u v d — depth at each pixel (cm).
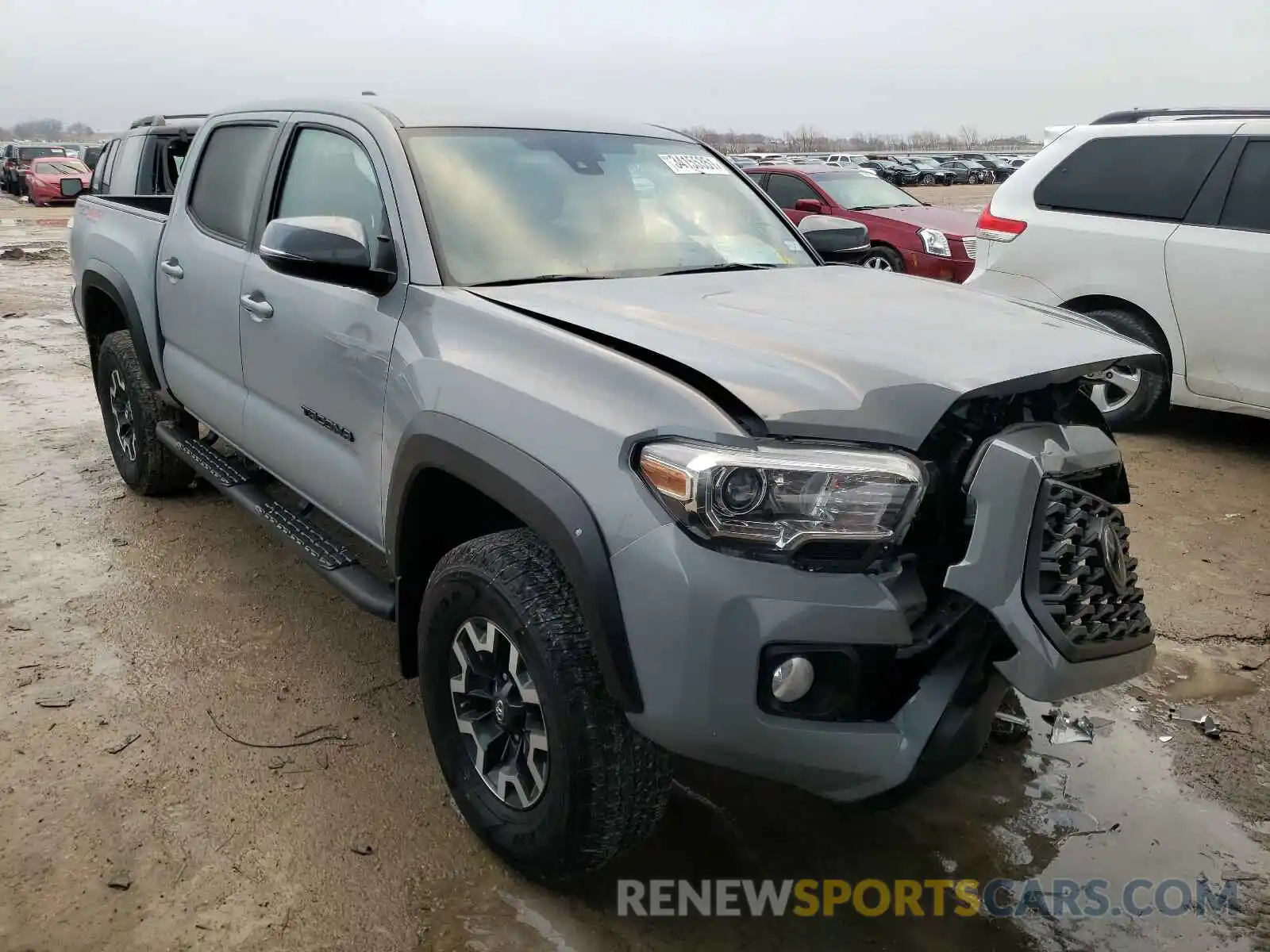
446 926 227
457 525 265
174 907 230
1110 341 229
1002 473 197
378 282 271
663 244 312
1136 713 320
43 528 450
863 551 192
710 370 202
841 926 230
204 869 242
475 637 235
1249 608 386
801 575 189
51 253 1661
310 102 345
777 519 188
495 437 222
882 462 190
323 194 321
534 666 214
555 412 212
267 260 262
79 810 262
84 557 420
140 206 528
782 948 223
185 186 417
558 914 231
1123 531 222
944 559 204
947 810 271
